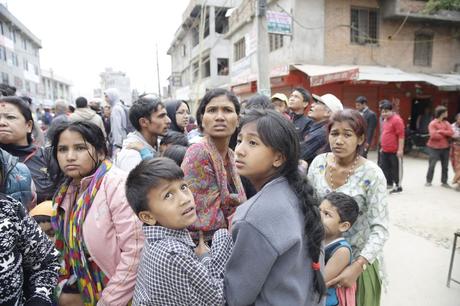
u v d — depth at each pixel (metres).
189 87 23.70
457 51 13.63
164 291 1.18
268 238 0.99
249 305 1.06
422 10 12.38
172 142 2.79
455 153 6.71
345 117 1.96
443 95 13.30
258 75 7.22
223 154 1.97
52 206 1.80
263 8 7.12
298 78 11.55
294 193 1.12
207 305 1.21
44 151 2.41
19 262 1.26
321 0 11.48
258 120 1.11
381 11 12.30
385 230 1.89
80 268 1.63
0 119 2.25
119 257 1.58
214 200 1.80
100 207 1.54
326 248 1.84
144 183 1.26
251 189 2.10
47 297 1.32
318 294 1.15
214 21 20.02
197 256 1.42
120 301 1.47
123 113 5.46
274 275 1.02
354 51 12.07
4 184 1.68
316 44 11.54
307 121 3.85
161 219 1.28
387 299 2.85
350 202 1.83
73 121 1.67
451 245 3.90
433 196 6.11
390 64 12.68
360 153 2.07
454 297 2.86
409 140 11.66
